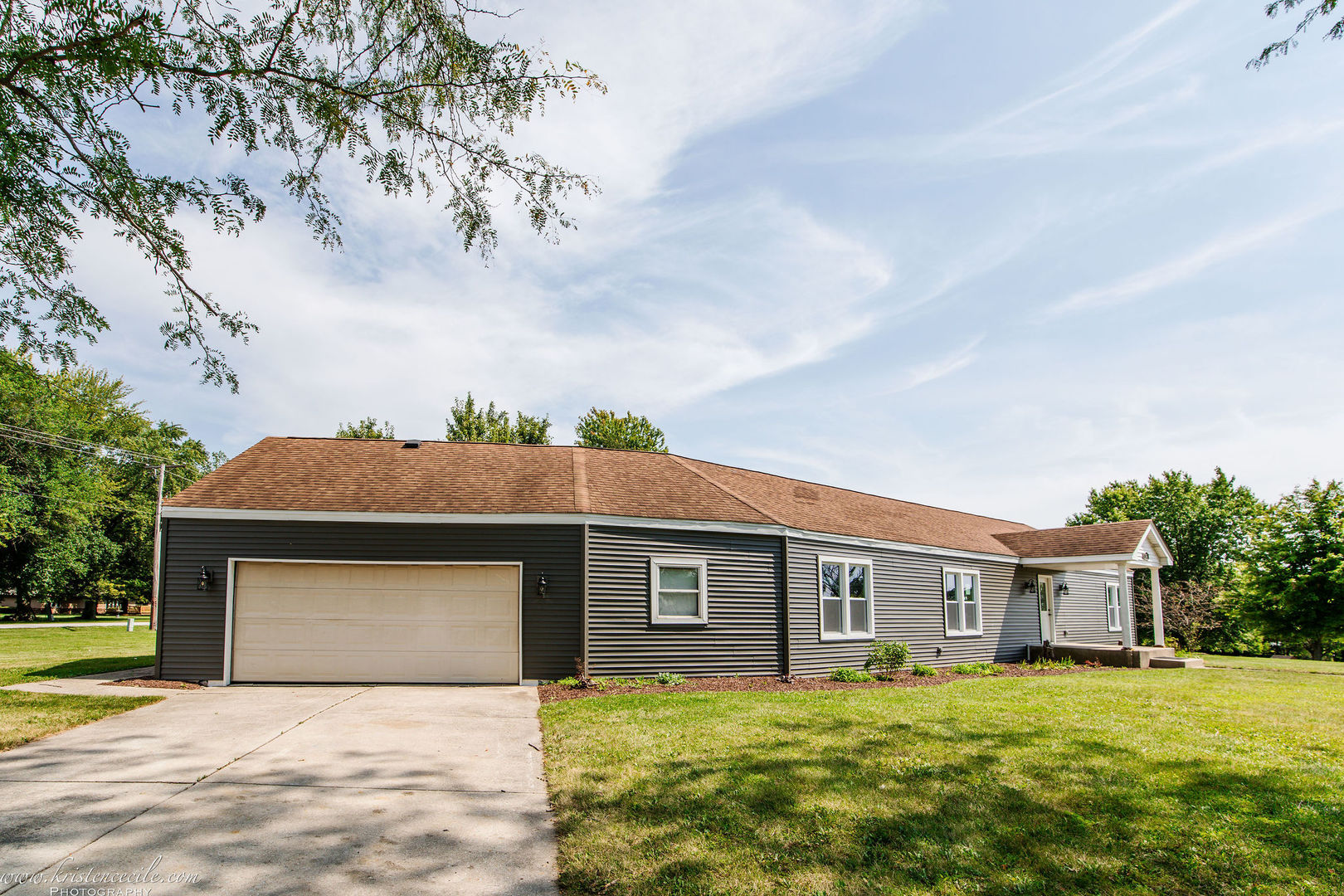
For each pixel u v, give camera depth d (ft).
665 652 43.86
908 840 16.35
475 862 15.25
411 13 24.27
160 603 39.99
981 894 13.75
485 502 43.65
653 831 16.78
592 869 14.73
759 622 47.14
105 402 155.84
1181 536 122.01
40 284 27.40
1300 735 28.50
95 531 140.05
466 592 41.78
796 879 14.30
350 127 25.43
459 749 24.94
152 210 26.04
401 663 40.91
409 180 26.58
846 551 54.34
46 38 21.66
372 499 43.04
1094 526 76.02
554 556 42.39
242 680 39.93
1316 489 80.79
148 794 19.17
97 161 24.95
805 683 45.37
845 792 19.60
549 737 26.66
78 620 147.23
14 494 121.19
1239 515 120.78
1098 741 26.23
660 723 28.58
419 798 19.44
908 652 54.13
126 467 156.87
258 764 22.31
